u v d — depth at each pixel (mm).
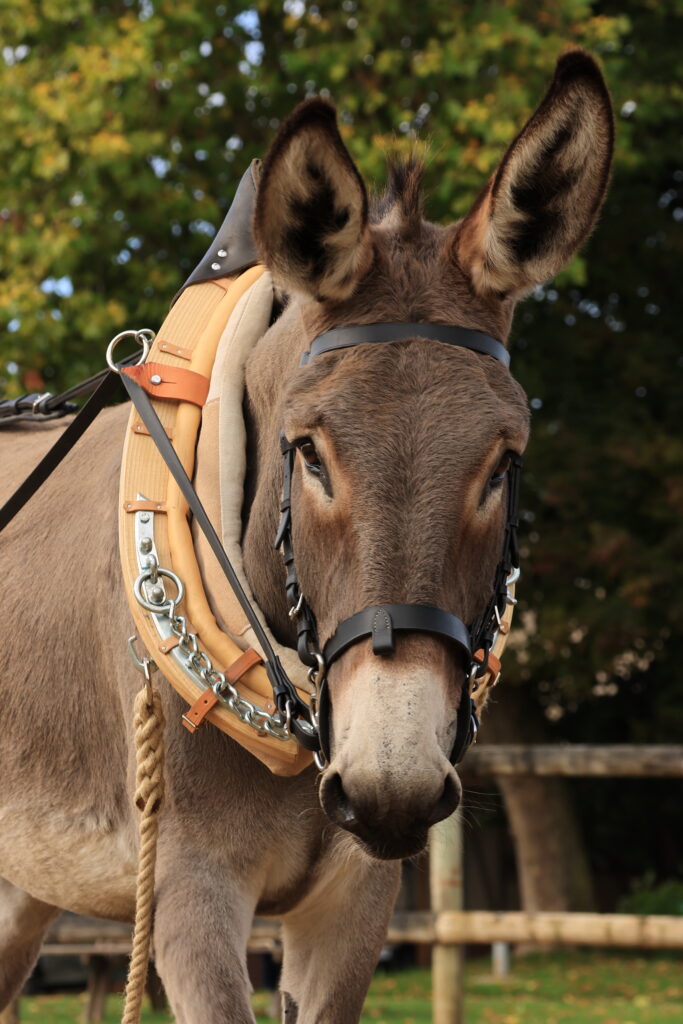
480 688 2391
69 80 8211
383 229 2145
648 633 10398
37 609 2777
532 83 8789
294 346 2281
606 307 11328
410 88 8555
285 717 2211
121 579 2547
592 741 12859
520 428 1918
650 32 10188
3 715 2797
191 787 2318
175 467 2434
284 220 1960
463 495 1843
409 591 1805
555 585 10312
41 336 8320
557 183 2016
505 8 8656
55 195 8586
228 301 2611
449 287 2033
